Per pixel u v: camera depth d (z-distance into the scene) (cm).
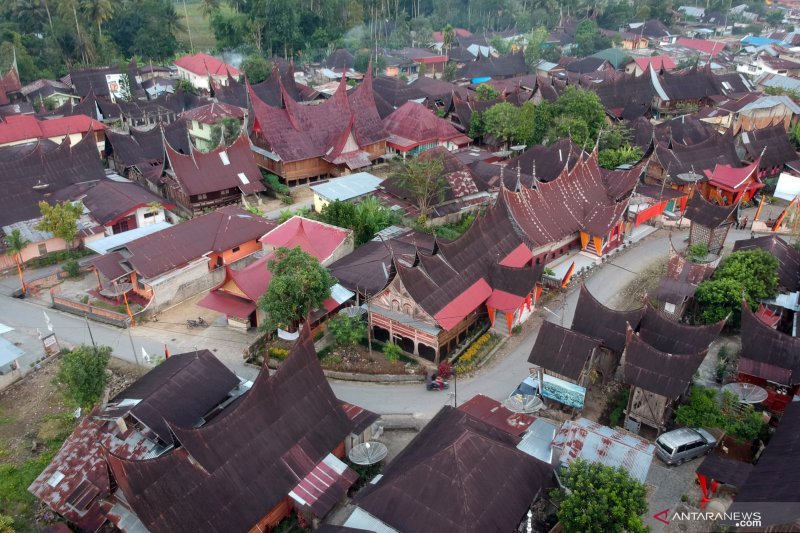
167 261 7906
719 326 6053
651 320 6312
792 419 4984
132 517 4556
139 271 7644
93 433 5231
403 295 6650
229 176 10325
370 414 5669
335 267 7844
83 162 10588
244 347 7038
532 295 7425
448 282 6950
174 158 9975
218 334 7294
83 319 7569
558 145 10925
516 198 8219
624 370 5625
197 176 10069
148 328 7412
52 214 8631
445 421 5184
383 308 6912
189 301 8025
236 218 8856
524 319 7406
